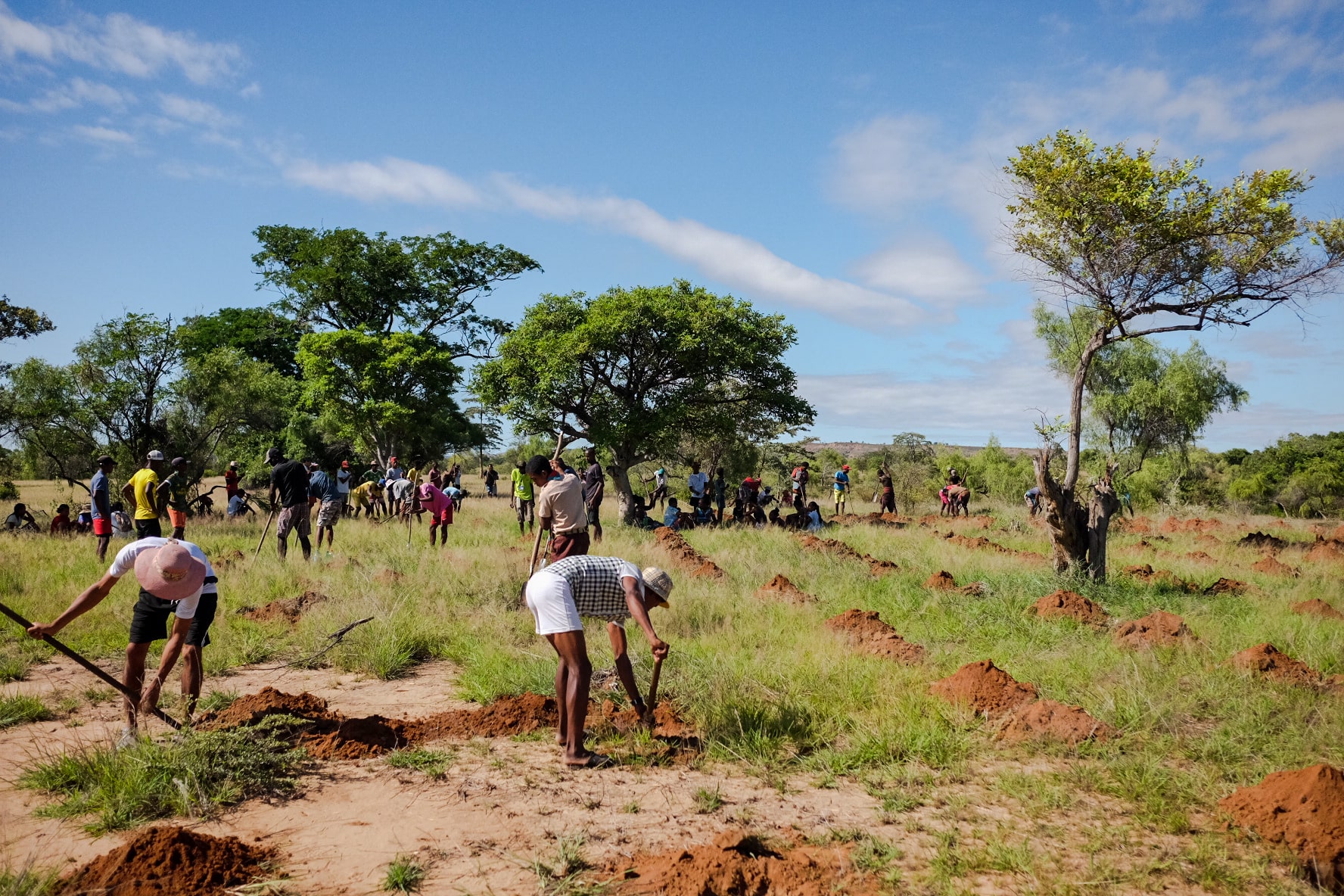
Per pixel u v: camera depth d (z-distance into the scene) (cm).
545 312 2244
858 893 340
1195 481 4094
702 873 340
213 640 744
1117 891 346
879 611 923
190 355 2439
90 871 336
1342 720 539
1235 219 1058
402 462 3600
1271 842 389
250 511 2211
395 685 672
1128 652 732
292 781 443
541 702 567
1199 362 2947
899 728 530
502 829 398
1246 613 944
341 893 334
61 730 530
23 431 2028
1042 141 1138
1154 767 467
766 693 600
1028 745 515
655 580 546
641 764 486
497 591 961
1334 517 3591
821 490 4059
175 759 436
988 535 1889
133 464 2050
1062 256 1127
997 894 343
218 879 335
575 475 821
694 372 2184
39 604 851
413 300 3956
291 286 3797
